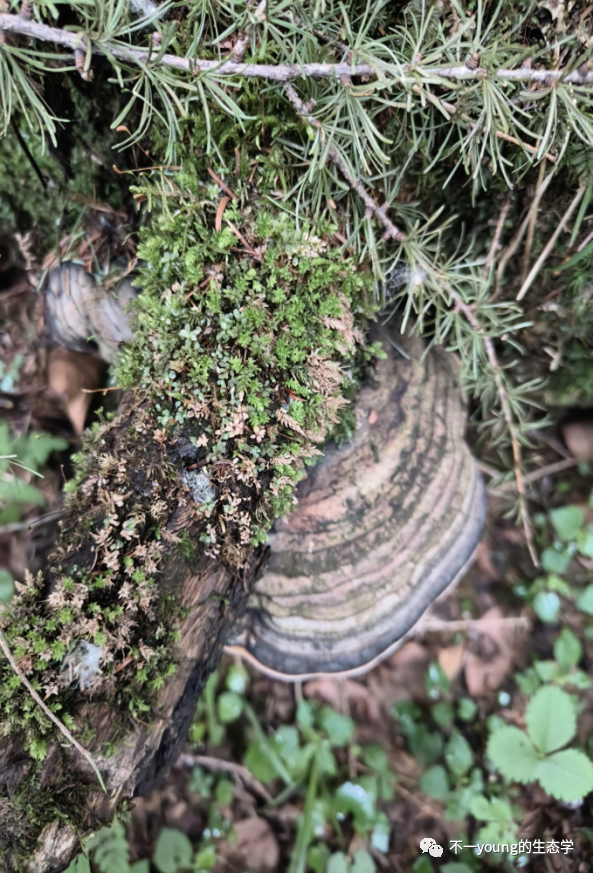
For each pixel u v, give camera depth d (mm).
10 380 355
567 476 429
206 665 259
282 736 428
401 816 419
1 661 221
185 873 406
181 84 221
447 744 423
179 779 426
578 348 346
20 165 298
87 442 257
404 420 312
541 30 250
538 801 411
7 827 212
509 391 321
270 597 318
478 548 436
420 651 435
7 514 371
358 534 310
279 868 413
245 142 248
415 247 266
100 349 335
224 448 241
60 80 257
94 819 227
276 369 245
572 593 428
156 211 274
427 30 239
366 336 296
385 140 230
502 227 303
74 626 224
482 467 412
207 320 239
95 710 226
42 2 204
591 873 393
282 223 240
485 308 285
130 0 219
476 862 407
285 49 221
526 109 250
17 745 216
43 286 326
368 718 433
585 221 297
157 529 238
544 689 400
